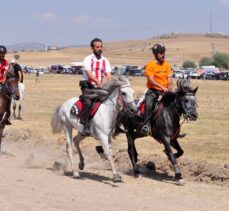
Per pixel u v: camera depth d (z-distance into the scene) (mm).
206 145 19234
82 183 13008
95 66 13344
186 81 13219
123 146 18422
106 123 12961
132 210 10320
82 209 10273
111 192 11984
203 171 14328
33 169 14820
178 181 13156
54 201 10844
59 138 19922
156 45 13680
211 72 99875
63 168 14727
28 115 27984
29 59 183500
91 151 17500
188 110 12992
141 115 13805
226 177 13734
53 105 34906
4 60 16812
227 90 59000
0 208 10102
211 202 11344
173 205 10891
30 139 19672
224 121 27219
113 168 13164
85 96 13344
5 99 16344
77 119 13672
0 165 15227
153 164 15367
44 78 83812
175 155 14320
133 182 13344
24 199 10891
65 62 172625
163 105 13484
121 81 12805
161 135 13469
